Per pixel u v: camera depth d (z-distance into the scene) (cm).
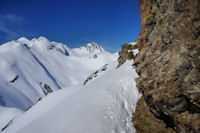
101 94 1753
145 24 1777
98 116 1361
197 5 955
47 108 3822
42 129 1323
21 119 4081
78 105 1650
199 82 905
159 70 1199
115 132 1223
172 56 1117
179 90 1030
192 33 1013
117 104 1583
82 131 1173
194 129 941
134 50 3547
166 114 1171
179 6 1079
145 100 1552
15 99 16712
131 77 2039
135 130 1347
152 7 1648
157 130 1251
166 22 1237
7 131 3709
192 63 967
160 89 1164
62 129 1214
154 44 1370
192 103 948
